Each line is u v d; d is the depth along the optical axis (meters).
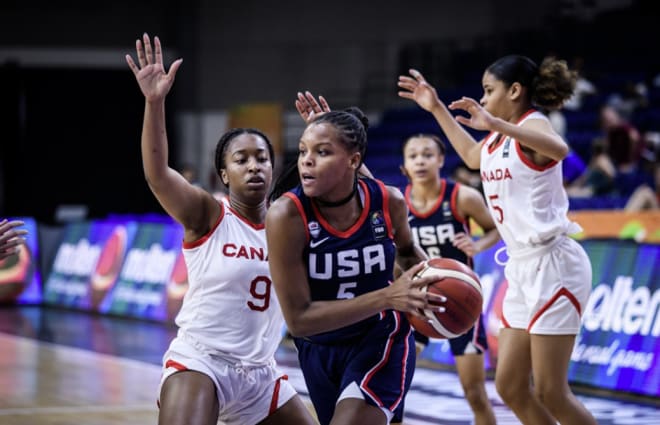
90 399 8.05
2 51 20.58
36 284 15.70
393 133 18.92
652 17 19.23
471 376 6.39
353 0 21.31
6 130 20.56
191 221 4.49
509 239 5.34
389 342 4.30
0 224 4.42
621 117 16.41
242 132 4.64
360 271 4.15
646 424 6.98
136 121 21.38
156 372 9.42
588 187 12.88
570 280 5.18
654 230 9.84
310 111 5.10
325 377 4.37
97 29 21.00
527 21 20.77
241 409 4.57
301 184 4.20
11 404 7.83
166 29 21.12
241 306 4.51
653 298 8.10
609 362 8.28
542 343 5.15
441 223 6.87
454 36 21.19
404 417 7.36
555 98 5.32
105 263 14.76
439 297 4.01
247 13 21.31
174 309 13.16
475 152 5.53
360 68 21.31
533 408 5.35
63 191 21.08
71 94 20.98
